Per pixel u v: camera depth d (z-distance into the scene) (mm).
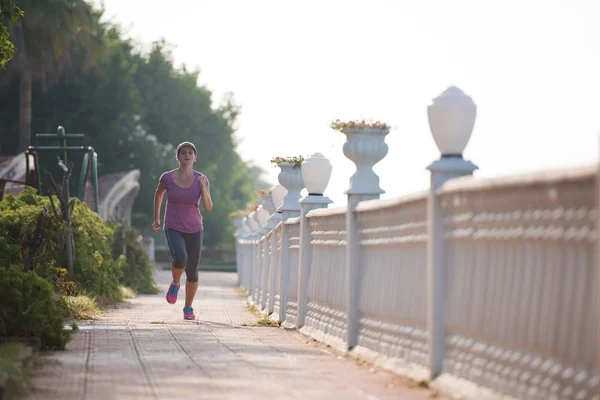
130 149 140250
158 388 15594
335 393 15188
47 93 132750
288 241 33156
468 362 14711
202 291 69500
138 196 145375
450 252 15625
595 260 11000
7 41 36406
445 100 16172
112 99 135125
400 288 18375
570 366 11617
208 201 35719
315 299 26922
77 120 135000
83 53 121500
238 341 24797
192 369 18219
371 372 18047
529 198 12430
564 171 11258
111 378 16797
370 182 21891
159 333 27094
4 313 21766
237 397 14688
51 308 22203
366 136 21828
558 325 11805
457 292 15219
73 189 121688
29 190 46406
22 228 40875
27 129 116875
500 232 13422
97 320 33500
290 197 33406
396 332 18500
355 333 21672
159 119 154375
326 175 28812
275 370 18188
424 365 16656
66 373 17484
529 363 12578
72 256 42156
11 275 22031
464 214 14883
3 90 130125
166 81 154125
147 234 155375
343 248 23391
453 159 16078
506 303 13312
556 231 11844
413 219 17672
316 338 25328
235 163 181000
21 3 106500
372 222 20500
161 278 94750
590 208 11047
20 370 16406
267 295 40875
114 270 50656
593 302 11023
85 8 117500
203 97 157375
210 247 176375
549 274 12102
